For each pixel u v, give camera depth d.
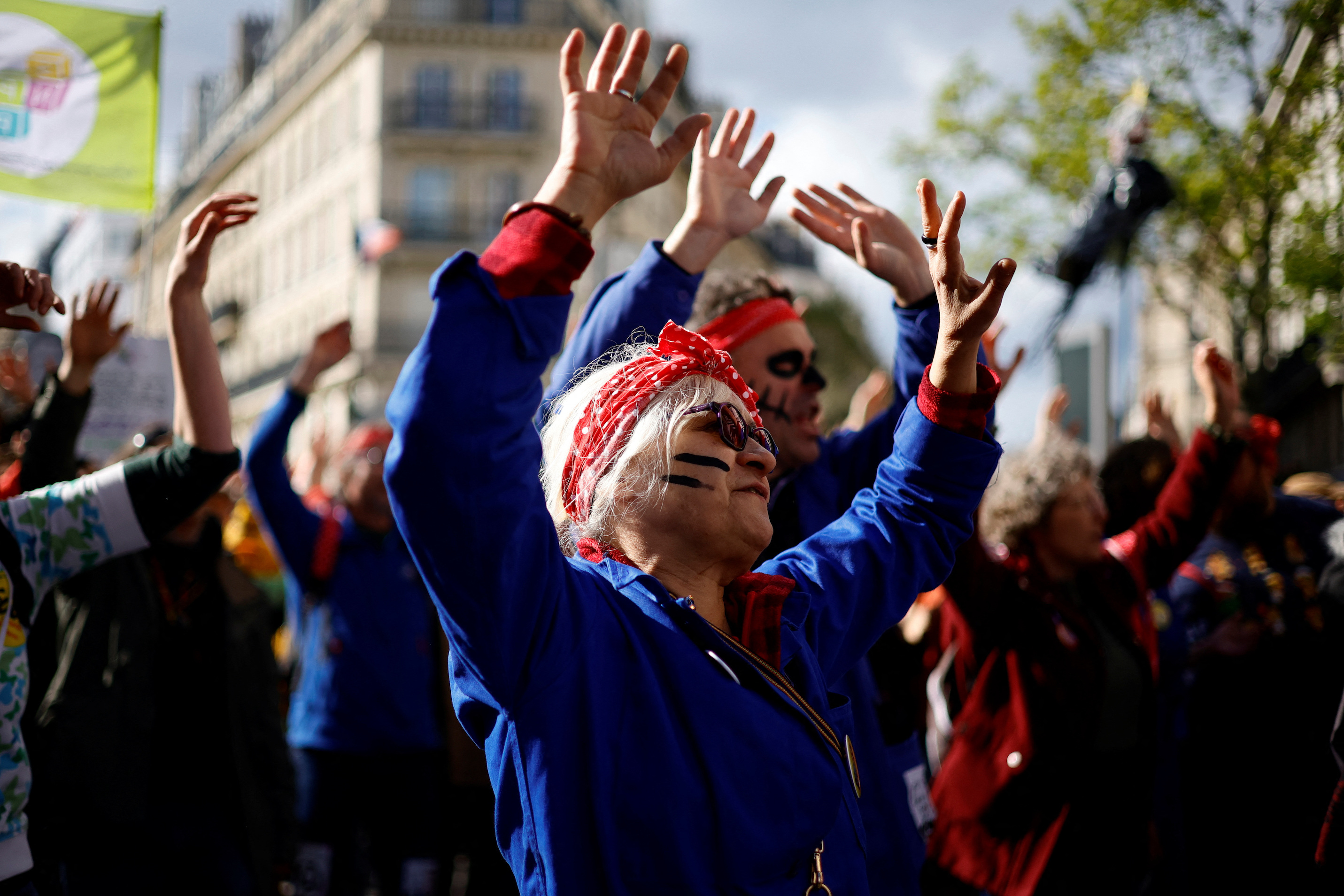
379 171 36.91
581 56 1.69
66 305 2.53
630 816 1.53
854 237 2.51
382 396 35.88
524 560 1.52
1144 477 4.45
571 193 1.61
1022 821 3.21
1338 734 2.68
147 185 3.75
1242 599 4.02
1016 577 3.34
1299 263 4.39
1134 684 3.31
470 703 1.65
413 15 37.06
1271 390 5.67
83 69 3.73
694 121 1.73
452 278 1.53
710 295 2.70
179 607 3.69
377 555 5.00
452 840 4.71
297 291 42.41
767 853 1.56
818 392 2.65
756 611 1.72
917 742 2.93
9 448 3.46
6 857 2.29
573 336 2.69
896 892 2.37
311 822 4.89
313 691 4.96
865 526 2.01
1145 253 5.26
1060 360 7.16
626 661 1.61
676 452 1.68
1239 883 3.79
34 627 3.48
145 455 2.65
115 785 3.39
